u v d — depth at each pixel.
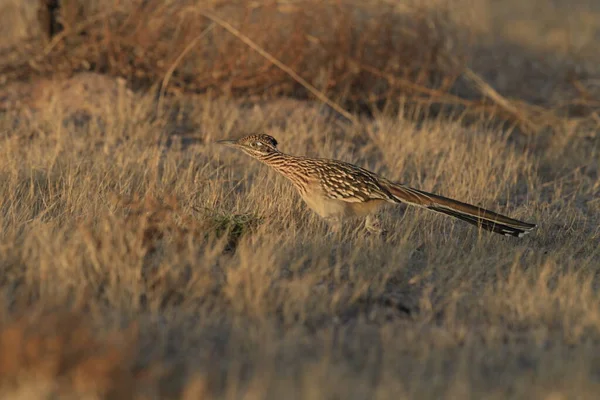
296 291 12.58
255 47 24.14
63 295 11.69
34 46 25.69
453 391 9.33
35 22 27.06
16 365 9.04
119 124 22.73
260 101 25.66
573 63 34.19
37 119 22.84
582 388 9.55
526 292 13.16
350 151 23.16
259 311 11.88
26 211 15.46
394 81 25.94
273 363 10.12
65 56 25.22
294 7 25.09
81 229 13.44
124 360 9.36
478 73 31.34
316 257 14.29
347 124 24.94
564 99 29.03
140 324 11.16
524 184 21.50
